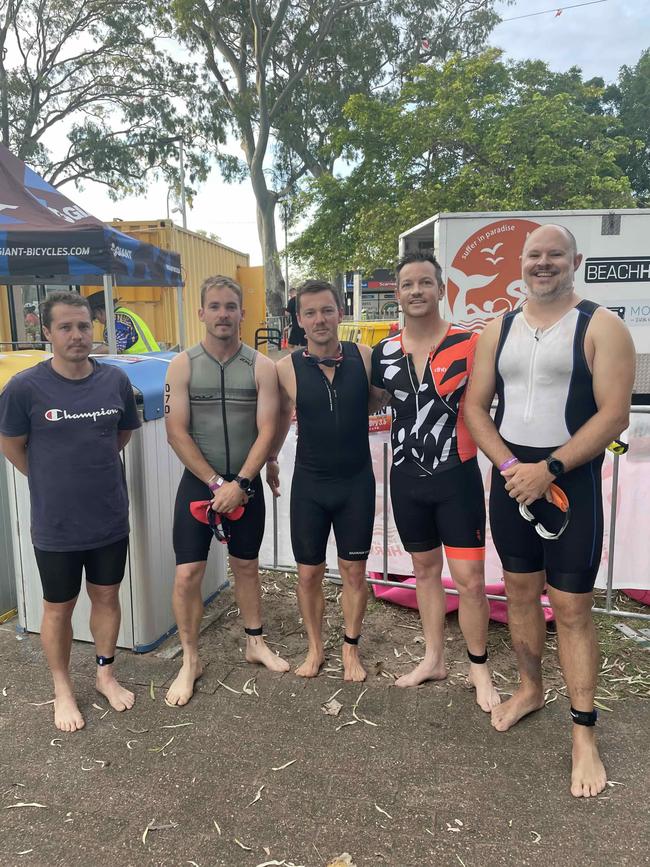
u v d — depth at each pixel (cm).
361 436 280
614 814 207
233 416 281
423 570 285
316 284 270
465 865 188
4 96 2433
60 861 192
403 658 315
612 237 479
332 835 200
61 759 239
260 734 253
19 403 244
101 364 265
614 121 1577
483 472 356
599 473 226
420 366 264
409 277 258
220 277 278
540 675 258
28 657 316
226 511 272
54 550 252
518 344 224
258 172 2427
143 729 257
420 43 2552
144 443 307
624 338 209
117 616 276
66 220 587
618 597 375
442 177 1614
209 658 315
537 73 1727
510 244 491
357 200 1755
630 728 251
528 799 214
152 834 202
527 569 241
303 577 290
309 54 2430
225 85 2531
